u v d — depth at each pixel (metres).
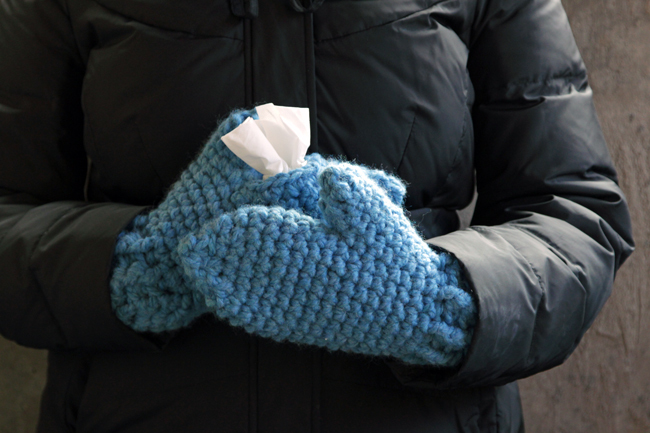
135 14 1.24
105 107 1.25
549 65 1.31
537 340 1.21
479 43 1.33
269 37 1.23
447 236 1.23
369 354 1.19
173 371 1.24
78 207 1.26
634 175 1.56
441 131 1.27
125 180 1.27
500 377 1.23
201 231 1.16
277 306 1.15
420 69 1.25
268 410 1.23
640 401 1.62
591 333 1.61
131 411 1.24
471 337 1.17
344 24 1.24
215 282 1.15
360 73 1.24
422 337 1.16
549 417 1.66
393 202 1.20
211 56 1.23
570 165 1.29
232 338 1.23
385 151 1.25
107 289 1.19
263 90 1.24
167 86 1.24
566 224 1.26
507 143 1.31
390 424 1.22
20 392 1.66
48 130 1.29
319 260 1.15
